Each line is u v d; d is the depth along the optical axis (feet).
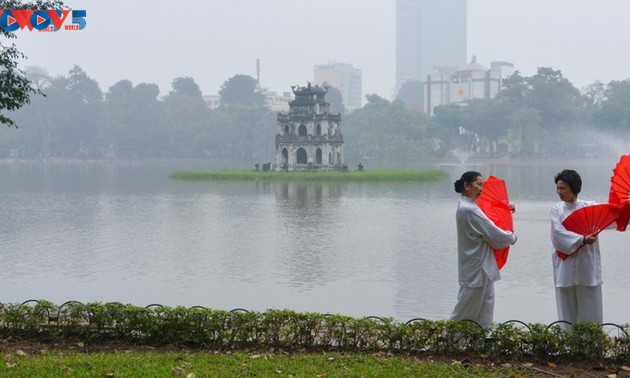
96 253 114.32
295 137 386.32
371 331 44.78
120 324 47.09
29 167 551.59
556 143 594.24
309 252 114.83
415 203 211.61
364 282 89.35
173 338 46.24
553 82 611.88
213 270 98.32
